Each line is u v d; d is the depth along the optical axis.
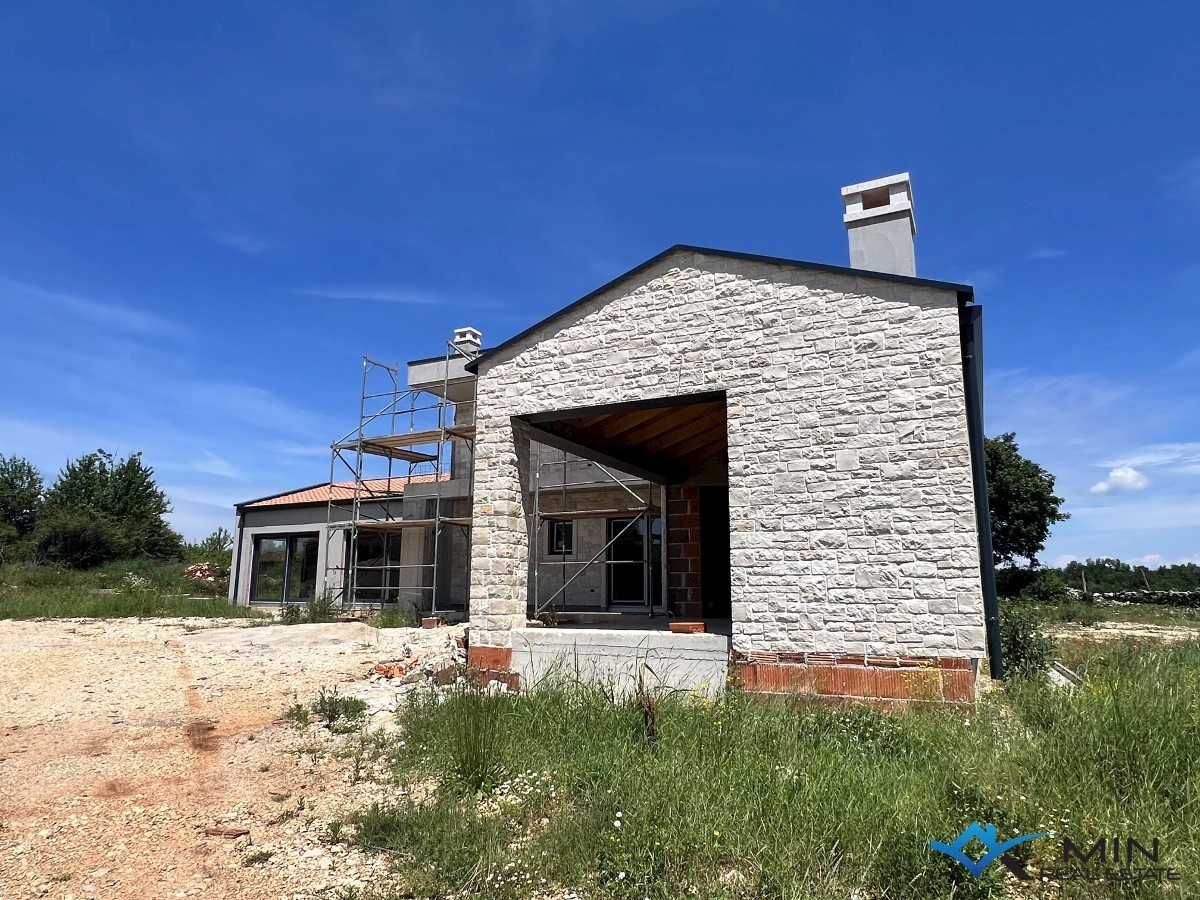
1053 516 28.72
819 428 8.59
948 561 7.75
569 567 16.75
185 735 7.39
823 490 8.44
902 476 8.09
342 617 17.41
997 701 7.16
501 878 4.25
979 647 7.48
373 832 4.91
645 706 6.42
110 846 4.91
